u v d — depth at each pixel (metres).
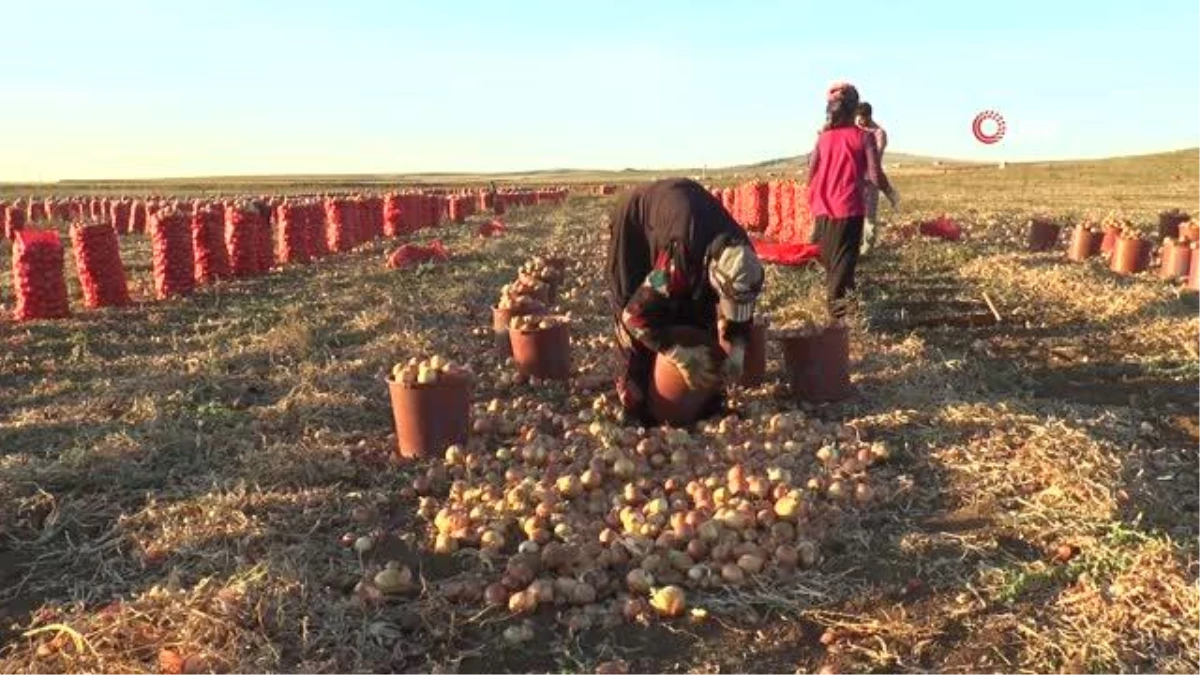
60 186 88.88
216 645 3.54
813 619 3.82
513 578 4.05
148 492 5.14
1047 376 7.39
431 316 10.25
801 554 4.22
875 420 6.01
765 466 5.24
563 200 45.34
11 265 17.86
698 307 5.74
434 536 4.60
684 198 5.58
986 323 9.41
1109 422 5.91
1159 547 3.96
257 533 4.52
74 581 4.27
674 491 4.97
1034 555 4.22
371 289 12.38
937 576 4.09
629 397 6.01
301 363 8.00
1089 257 13.15
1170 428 5.97
